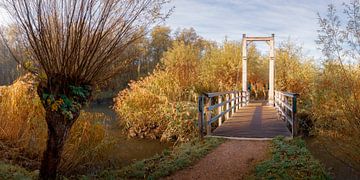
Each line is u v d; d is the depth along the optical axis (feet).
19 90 26.00
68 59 16.08
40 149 24.68
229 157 22.50
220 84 69.31
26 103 26.04
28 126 25.72
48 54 15.85
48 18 15.69
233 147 25.12
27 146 25.14
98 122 28.45
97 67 17.31
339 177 22.26
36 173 19.49
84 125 26.03
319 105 31.09
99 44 16.93
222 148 25.02
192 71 63.82
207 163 21.49
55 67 16.20
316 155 28.07
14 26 15.92
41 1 15.17
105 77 18.63
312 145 31.58
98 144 27.09
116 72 19.01
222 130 32.12
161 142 39.29
